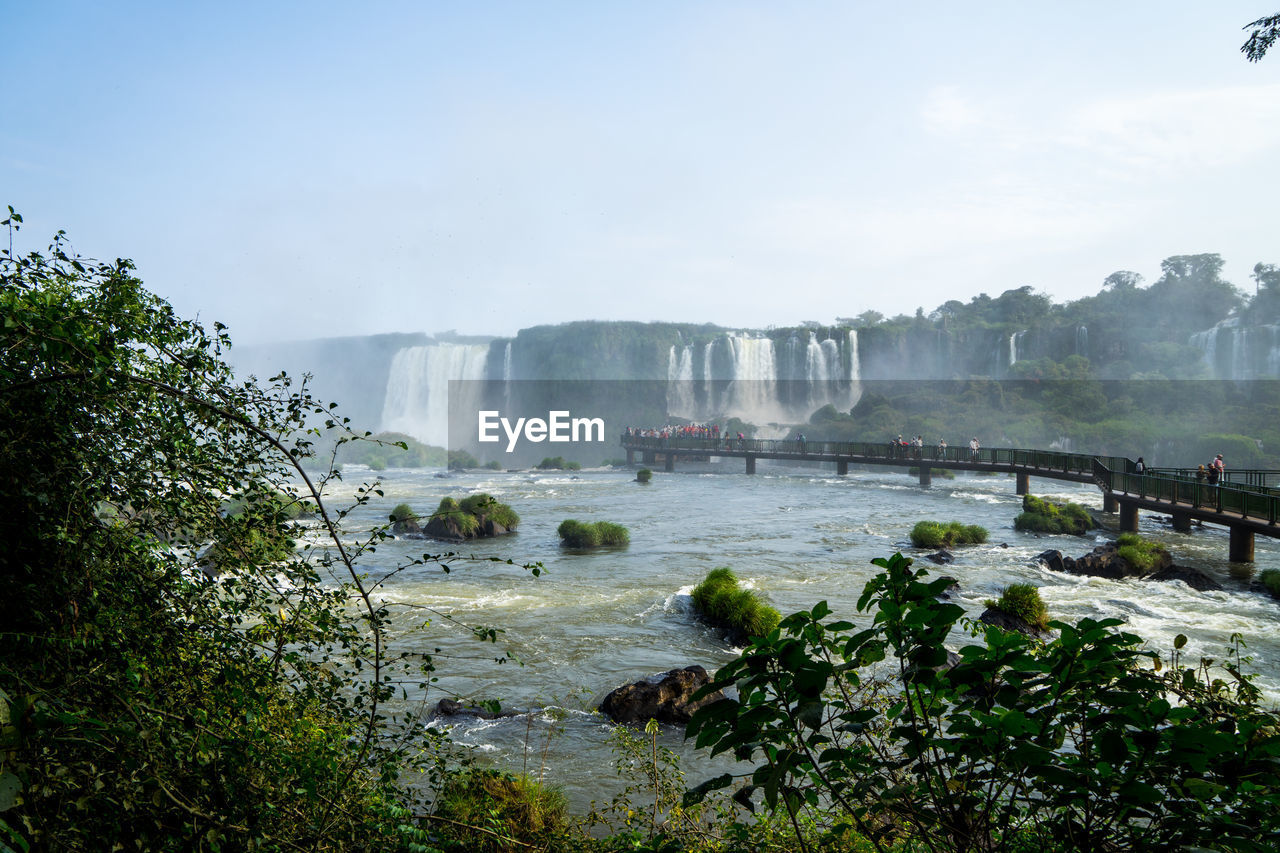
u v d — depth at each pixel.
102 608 3.34
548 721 11.02
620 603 18.62
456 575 21.55
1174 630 15.69
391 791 4.16
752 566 23.64
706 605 17.19
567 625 16.56
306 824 3.31
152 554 3.80
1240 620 16.44
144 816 2.59
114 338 3.27
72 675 2.82
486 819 4.98
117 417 3.41
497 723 10.86
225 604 3.97
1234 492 24.02
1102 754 1.91
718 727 2.21
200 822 2.78
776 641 2.22
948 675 2.18
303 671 4.18
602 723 10.95
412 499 41.31
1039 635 14.61
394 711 10.89
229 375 3.76
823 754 2.24
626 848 5.00
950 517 35.00
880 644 2.26
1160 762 1.96
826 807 4.87
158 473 3.70
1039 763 1.96
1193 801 2.00
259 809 3.06
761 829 4.74
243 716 3.63
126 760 2.58
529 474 64.56
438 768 5.01
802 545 27.56
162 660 3.51
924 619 2.13
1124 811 2.06
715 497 44.56
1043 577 21.25
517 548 26.97
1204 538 28.03
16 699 2.17
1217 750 1.84
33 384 2.91
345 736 4.24
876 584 2.32
